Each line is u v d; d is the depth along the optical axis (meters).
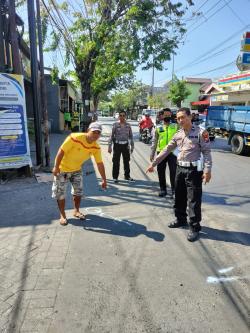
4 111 7.33
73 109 31.70
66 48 16.50
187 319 2.86
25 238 4.49
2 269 3.66
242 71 18.88
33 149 12.92
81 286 3.33
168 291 3.27
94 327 2.76
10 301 3.09
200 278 3.52
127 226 4.95
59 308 2.99
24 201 6.14
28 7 8.27
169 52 16.83
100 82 24.59
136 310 2.98
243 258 3.98
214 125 15.77
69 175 4.89
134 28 16.55
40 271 3.62
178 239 4.50
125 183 7.76
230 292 3.27
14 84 7.39
